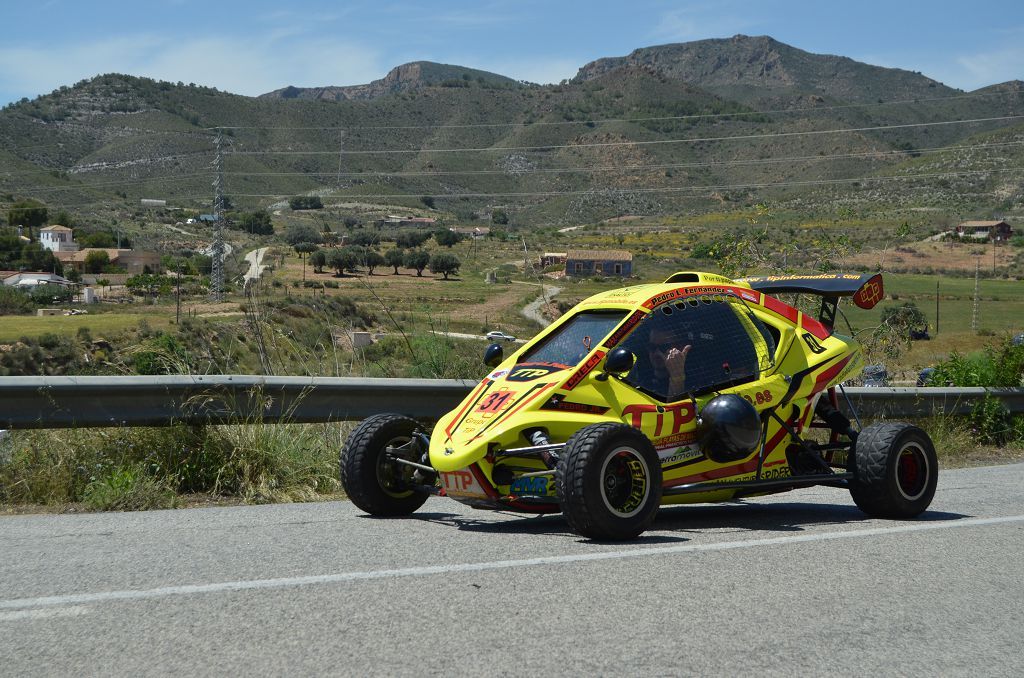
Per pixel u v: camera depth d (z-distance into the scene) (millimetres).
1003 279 100062
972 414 13586
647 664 3480
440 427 6301
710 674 3406
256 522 6293
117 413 7555
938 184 188500
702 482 6461
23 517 6520
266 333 9898
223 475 7906
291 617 3959
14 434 7738
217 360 9352
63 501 7324
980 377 14586
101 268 142750
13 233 169875
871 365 16922
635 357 6320
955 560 5441
